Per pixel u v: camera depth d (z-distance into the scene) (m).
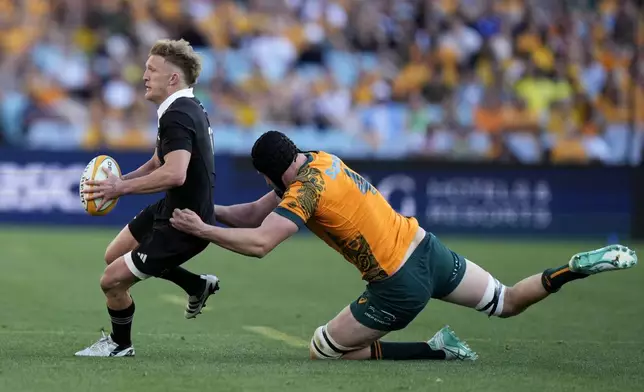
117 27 76.75
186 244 23.28
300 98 75.75
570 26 83.12
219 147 73.00
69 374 21.25
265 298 38.50
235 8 81.25
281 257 53.88
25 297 36.94
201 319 32.72
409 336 30.03
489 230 67.12
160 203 24.34
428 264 24.03
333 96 76.69
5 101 71.06
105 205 22.64
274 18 81.56
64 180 65.06
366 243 23.45
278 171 23.48
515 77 79.19
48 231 62.97
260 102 75.44
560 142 76.00
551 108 77.75
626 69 80.31
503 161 67.19
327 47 81.38
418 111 76.50
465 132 75.06
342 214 23.23
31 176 64.81
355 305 24.19
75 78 73.44
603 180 67.88
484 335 30.25
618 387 21.20
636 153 75.88
